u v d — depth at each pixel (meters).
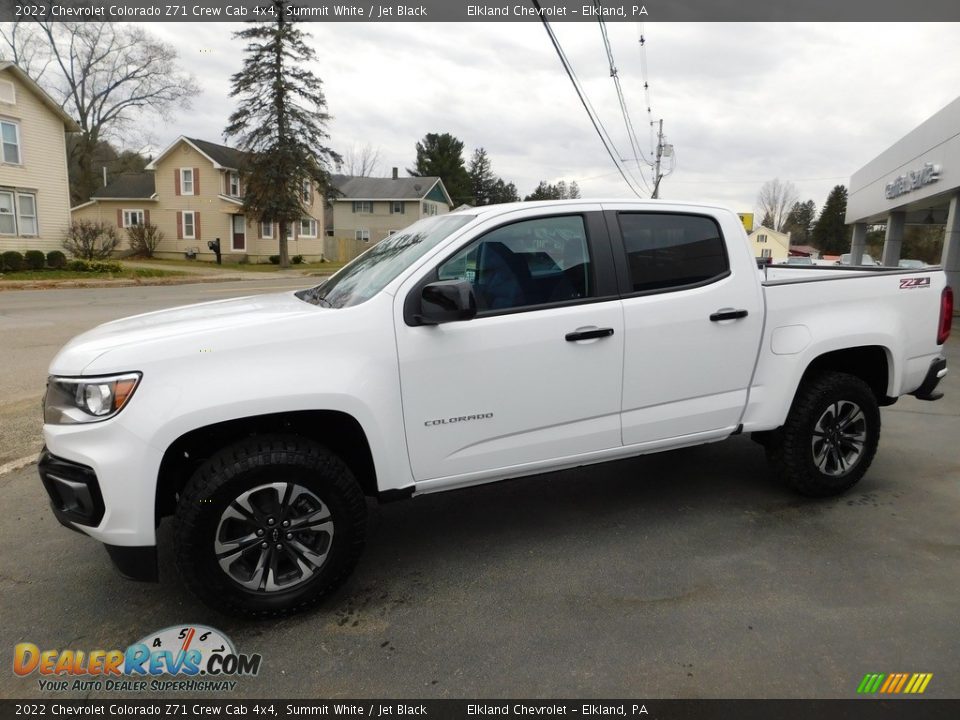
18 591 3.22
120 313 13.76
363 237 55.56
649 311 3.54
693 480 4.61
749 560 3.44
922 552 3.51
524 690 2.49
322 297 3.61
